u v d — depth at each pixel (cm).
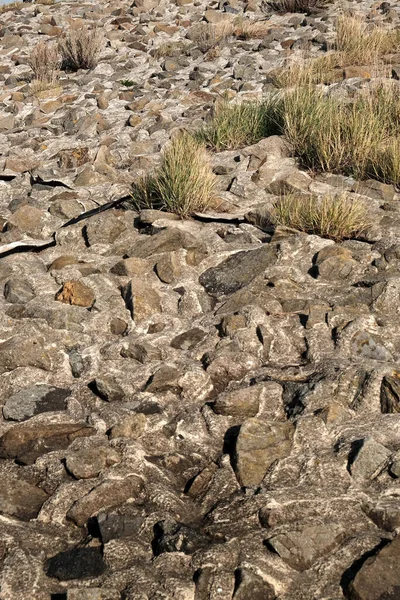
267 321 509
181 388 450
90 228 669
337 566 314
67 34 1539
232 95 1080
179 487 376
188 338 507
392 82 965
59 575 320
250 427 396
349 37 1205
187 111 1046
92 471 376
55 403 448
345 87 1006
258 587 304
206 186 716
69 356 492
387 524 333
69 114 1093
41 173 841
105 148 885
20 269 616
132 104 1109
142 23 1625
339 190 729
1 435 423
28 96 1245
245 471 373
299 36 1352
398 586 299
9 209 776
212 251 629
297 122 848
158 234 630
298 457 380
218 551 321
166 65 1300
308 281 568
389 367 434
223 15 1562
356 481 360
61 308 540
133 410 432
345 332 482
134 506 359
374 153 766
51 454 396
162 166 752
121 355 492
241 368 467
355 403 416
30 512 364
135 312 535
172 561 321
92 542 339
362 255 594
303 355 479
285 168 792
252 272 586
